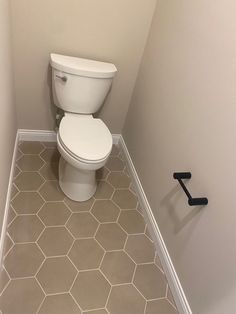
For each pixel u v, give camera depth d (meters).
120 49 2.02
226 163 1.16
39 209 1.85
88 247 1.72
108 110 2.35
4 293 1.42
